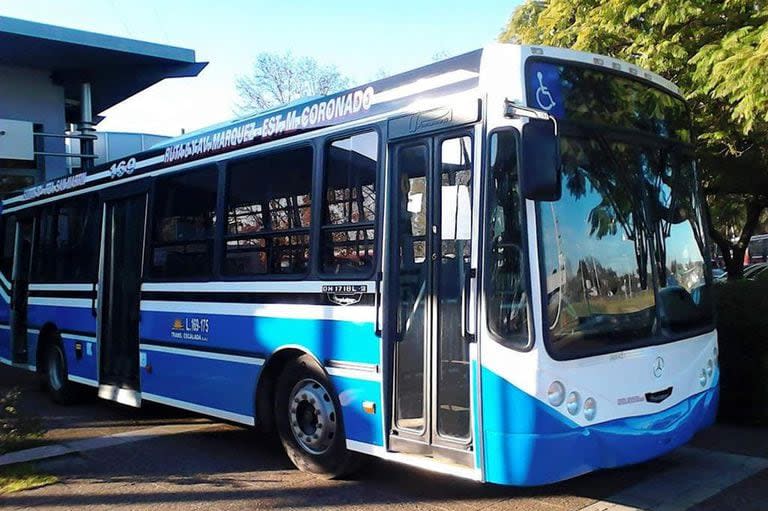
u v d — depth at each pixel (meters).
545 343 4.25
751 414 7.07
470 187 4.58
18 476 5.91
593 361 4.45
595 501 5.09
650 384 4.75
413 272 4.94
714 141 8.41
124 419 8.45
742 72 6.12
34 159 19.94
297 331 5.78
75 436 7.54
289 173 6.05
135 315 7.98
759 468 5.78
